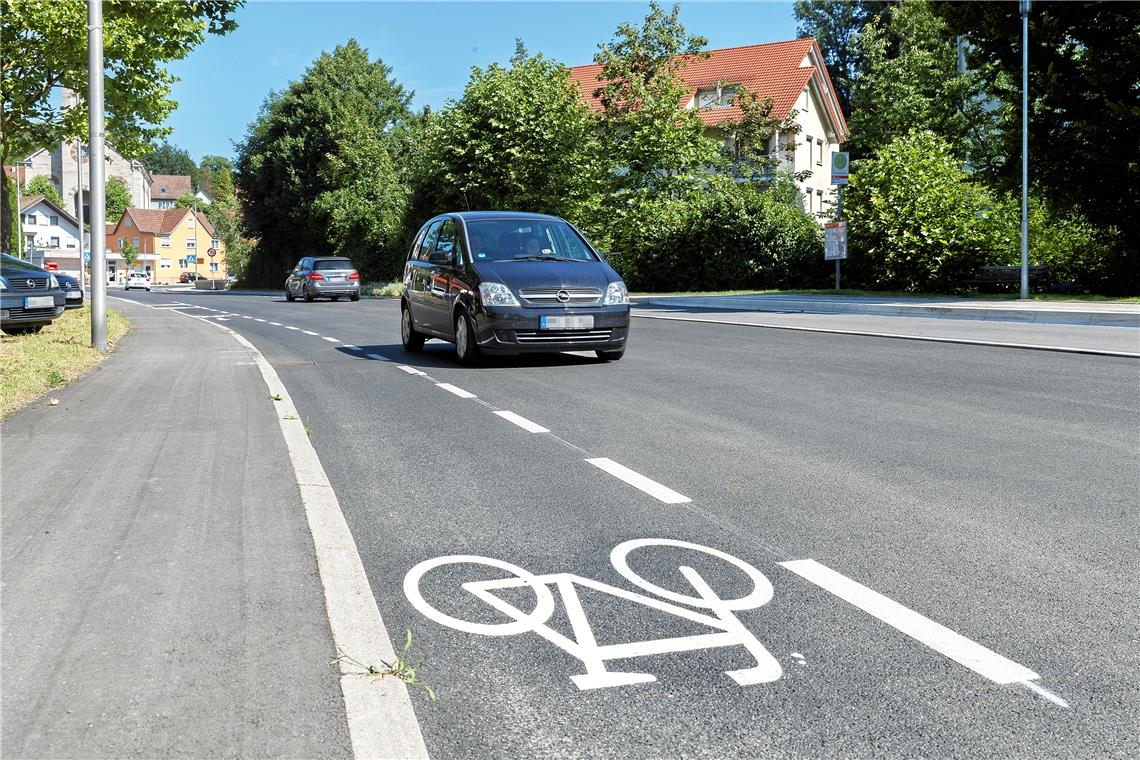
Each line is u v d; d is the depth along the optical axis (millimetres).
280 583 3939
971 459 6395
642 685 3100
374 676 3090
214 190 190125
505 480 5938
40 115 21688
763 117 44969
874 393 9375
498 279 11656
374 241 53375
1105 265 24984
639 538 4703
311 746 2645
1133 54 22297
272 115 62750
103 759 2564
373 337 17719
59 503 5156
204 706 2871
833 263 30203
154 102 21969
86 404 8633
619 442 7090
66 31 19047
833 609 3740
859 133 48469
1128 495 5422
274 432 7234
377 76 64312
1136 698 2975
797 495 5492
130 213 145750
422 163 42719
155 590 3848
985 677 3133
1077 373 10547
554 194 39344
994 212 26797
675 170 39531
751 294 29000
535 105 38969
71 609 3641
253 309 31141
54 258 108688
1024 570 4172
